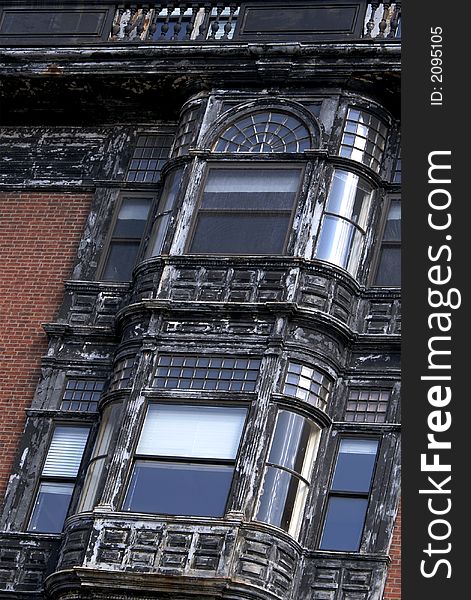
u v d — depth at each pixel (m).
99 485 30.84
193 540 29.42
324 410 31.31
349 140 34.16
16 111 37.50
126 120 36.94
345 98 34.62
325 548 30.08
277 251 32.78
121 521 29.89
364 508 30.42
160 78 35.75
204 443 30.73
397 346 31.97
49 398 33.28
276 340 31.41
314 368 31.48
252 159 34.09
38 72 36.34
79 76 36.16
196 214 33.59
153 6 37.34
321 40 34.91
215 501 30.09
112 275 34.72
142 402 31.34
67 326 33.81
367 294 32.75
